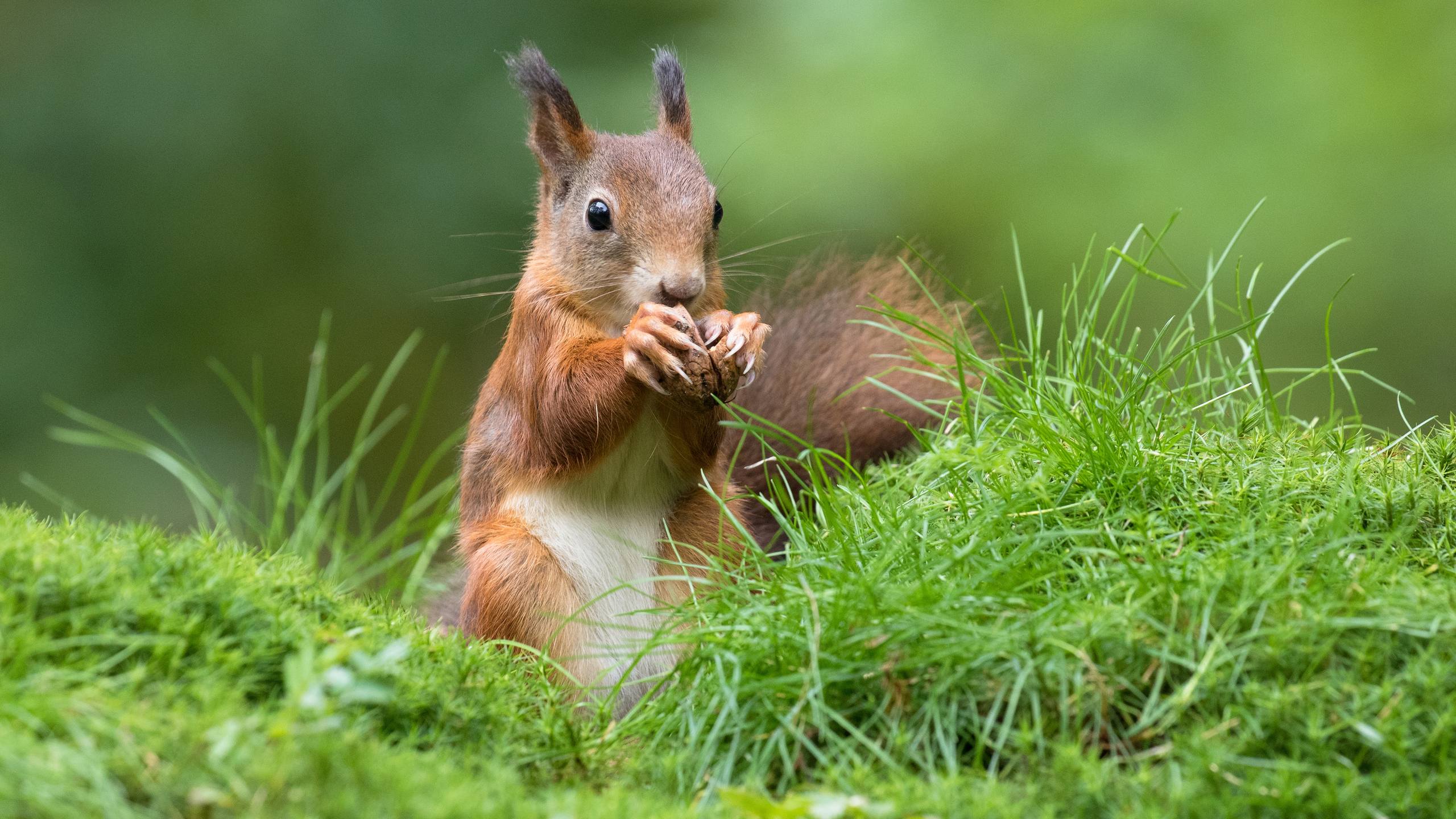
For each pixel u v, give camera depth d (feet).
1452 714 15.61
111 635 15.84
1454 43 63.72
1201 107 63.00
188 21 62.39
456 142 62.90
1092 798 15.38
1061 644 17.01
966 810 15.19
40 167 60.64
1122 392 24.77
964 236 59.82
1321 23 65.98
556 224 29.22
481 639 26.16
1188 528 20.26
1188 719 16.56
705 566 26.63
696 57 65.62
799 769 17.71
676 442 27.66
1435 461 22.67
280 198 62.34
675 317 25.58
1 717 14.07
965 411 24.34
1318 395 53.16
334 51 63.16
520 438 28.09
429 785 14.85
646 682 25.29
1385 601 17.34
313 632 17.65
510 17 65.36
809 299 36.37
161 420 38.19
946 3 67.10
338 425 63.36
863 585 18.78
